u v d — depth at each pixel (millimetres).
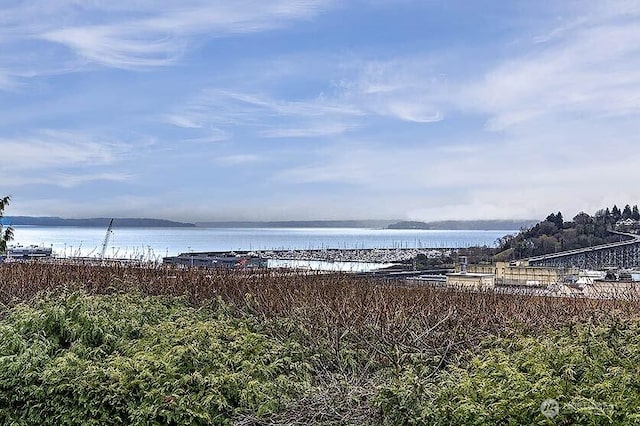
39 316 8609
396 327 10742
